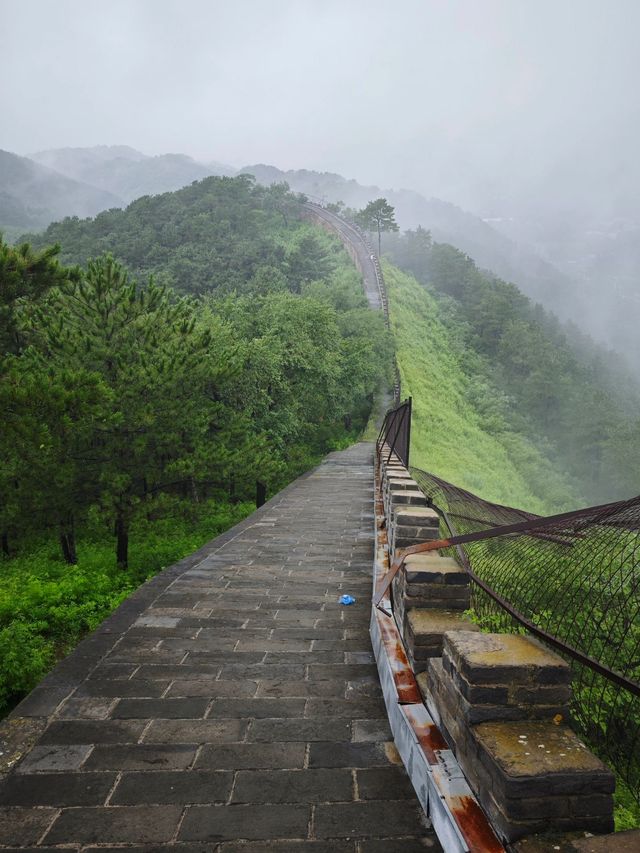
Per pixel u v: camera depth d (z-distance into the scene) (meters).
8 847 3.08
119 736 4.14
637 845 2.20
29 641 7.81
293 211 111.31
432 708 3.66
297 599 7.34
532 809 2.42
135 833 3.18
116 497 13.91
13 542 16.22
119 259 83.00
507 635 3.19
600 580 3.21
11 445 13.16
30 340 15.92
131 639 5.96
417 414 49.22
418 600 4.55
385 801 3.44
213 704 4.61
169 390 14.59
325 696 4.76
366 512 13.90
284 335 28.50
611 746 3.20
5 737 4.12
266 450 20.31
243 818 3.30
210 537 17.69
